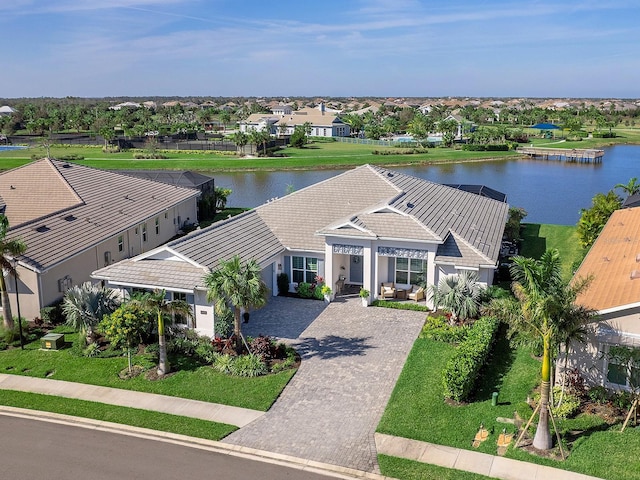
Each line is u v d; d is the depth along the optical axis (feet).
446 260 103.91
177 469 60.95
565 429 65.82
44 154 386.52
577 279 83.46
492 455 62.03
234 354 86.89
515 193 262.88
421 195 128.57
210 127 638.53
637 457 59.93
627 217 123.03
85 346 92.02
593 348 70.85
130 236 136.46
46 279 105.09
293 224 120.98
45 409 73.87
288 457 63.05
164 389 78.84
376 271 108.78
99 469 60.90
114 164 348.59
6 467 61.41
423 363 84.17
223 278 83.56
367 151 415.44
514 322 64.54
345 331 97.30
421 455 62.64
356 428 68.64
